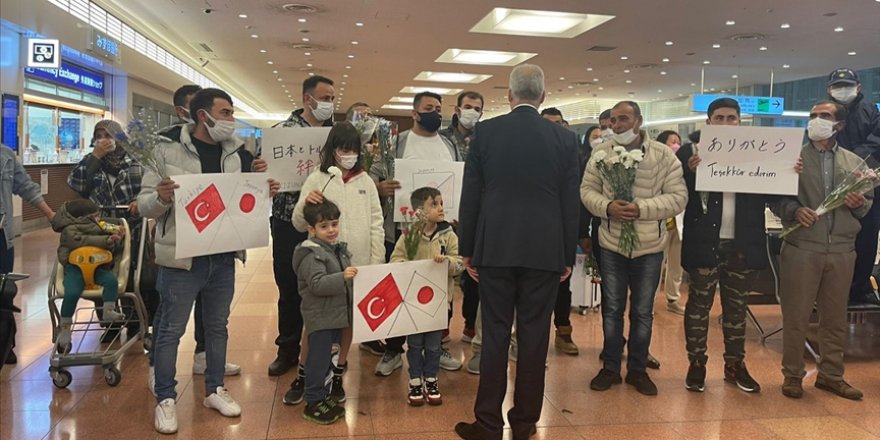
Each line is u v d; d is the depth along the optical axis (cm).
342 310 306
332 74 2059
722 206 356
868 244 432
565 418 319
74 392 341
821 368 365
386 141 379
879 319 542
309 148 357
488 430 282
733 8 1059
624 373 394
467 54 1697
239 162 319
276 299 586
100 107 1434
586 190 368
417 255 338
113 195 428
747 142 340
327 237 302
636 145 357
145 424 300
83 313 506
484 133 288
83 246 365
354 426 303
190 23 1330
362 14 1180
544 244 276
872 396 357
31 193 413
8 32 969
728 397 351
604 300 368
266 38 1457
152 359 340
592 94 2419
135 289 385
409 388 341
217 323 317
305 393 310
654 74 1855
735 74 1828
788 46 1380
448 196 374
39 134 1176
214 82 2339
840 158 355
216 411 317
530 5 1074
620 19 1150
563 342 434
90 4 1212
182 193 284
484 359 285
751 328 519
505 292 283
